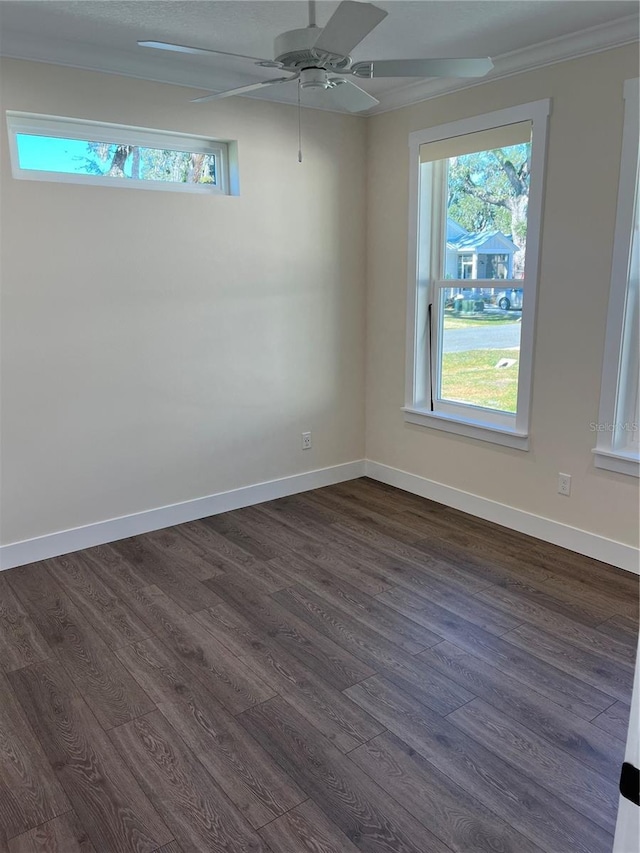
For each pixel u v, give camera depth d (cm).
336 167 411
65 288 323
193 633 271
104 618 283
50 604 295
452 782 192
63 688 236
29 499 331
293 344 416
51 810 183
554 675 241
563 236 318
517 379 362
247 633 271
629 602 292
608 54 287
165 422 370
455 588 307
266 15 269
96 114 317
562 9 266
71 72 307
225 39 297
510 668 246
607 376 310
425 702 227
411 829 176
